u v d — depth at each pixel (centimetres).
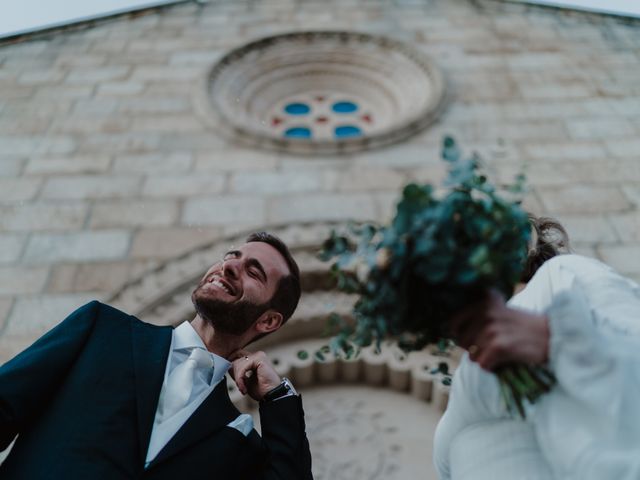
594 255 403
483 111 541
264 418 175
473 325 107
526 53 627
